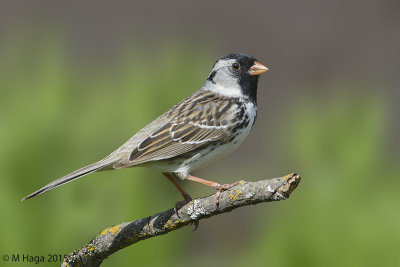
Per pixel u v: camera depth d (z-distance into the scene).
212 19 18.84
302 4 19.28
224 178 13.73
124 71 11.90
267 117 16.94
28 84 11.34
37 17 17.48
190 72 11.79
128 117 11.22
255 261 11.28
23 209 10.51
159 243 10.71
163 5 18.88
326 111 11.35
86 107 11.31
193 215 8.27
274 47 18.56
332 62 18.16
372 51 18.16
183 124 9.72
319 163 11.03
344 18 18.98
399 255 10.43
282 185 7.63
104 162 9.35
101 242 8.75
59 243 10.53
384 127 11.25
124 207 10.76
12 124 10.77
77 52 16.75
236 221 14.53
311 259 10.66
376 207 10.69
